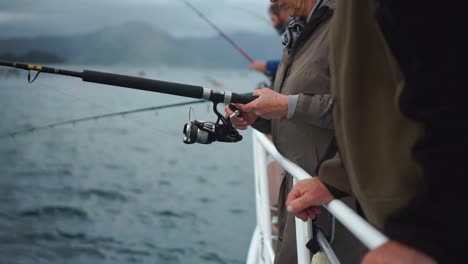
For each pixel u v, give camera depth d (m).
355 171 1.18
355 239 2.06
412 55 0.91
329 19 2.07
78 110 32.94
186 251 7.70
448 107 0.86
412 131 1.09
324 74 2.03
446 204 0.84
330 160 1.64
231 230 8.84
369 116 1.14
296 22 2.27
